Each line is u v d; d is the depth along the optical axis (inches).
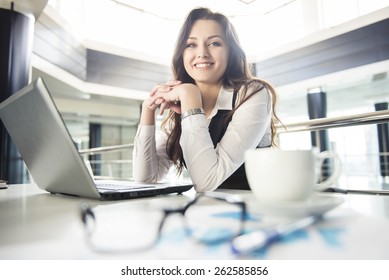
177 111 31.7
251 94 28.0
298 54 160.7
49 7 121.3
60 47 130.3
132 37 174.2
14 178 82.2
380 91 154.1
